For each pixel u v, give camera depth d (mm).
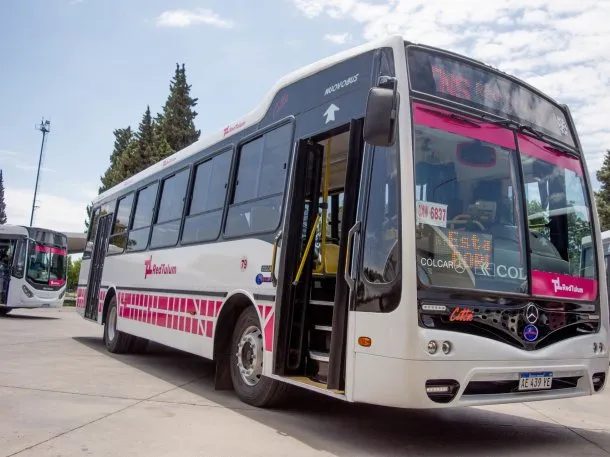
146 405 6367
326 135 5926
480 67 5566
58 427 5270
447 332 4578
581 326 5473
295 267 5867
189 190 8758
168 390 7348
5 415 5617
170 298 8727
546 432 6090
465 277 4809
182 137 36750
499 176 5312
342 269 5133
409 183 4719
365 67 5504
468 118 5270
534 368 4922
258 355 6473
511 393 4941
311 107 6152
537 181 5613
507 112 5645
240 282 6770
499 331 4852
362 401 4688
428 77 5176
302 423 5832
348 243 5047
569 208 5859
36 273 21375
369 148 5148
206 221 8000
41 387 7082
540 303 5156
